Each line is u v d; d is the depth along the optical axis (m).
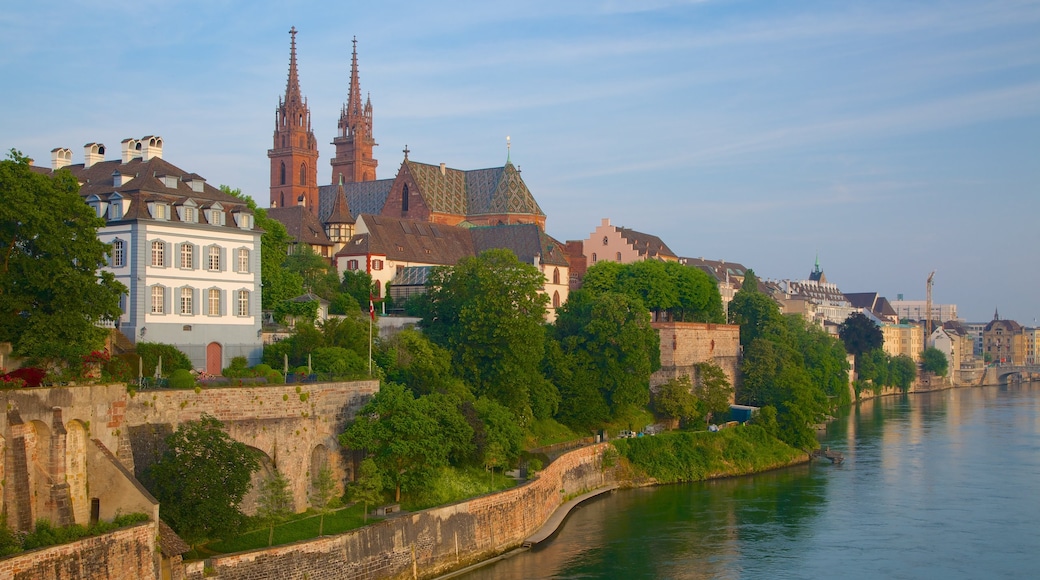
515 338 153.62
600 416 172.00
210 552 87.12
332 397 111.00
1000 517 138.00
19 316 92.88
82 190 128.50
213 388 98.00
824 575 111.00
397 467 110.06
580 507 141.62
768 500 148.00
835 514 139.12
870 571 112.81
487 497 113.06
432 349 148.75
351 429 110.31
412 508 107.88
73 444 82.56
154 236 122.69
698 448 168.75
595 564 112.38
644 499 148.00
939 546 123.12
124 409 87.31
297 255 190.50
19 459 78.00
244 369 117.25
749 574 110.69
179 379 96.81
